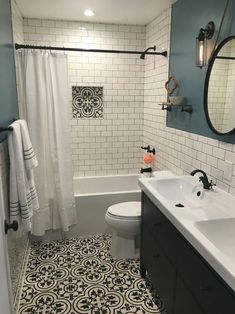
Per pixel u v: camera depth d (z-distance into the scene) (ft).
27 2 8.51
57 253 8.91
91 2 8.51
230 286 3.27
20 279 7.32
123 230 8.13
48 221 9.52
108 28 10.99
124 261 8.48
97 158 12.15
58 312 6.42
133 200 10.25
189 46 7.43
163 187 7.04
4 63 6.00
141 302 6.77
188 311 4.76
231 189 5.88
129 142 12.31
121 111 11.92
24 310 6.48
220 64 5.95
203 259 4.13
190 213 5.06
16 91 7.82
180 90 8.11
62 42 10.74
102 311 6.47
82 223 9.98
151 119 11.05
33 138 8.81
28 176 6.15
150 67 10.88
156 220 6.19
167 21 8.98
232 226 4.87
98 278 7.66
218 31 5.99
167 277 5.70
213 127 6.31
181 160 8.27
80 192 11.99
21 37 9.82
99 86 11.45
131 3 8.56
